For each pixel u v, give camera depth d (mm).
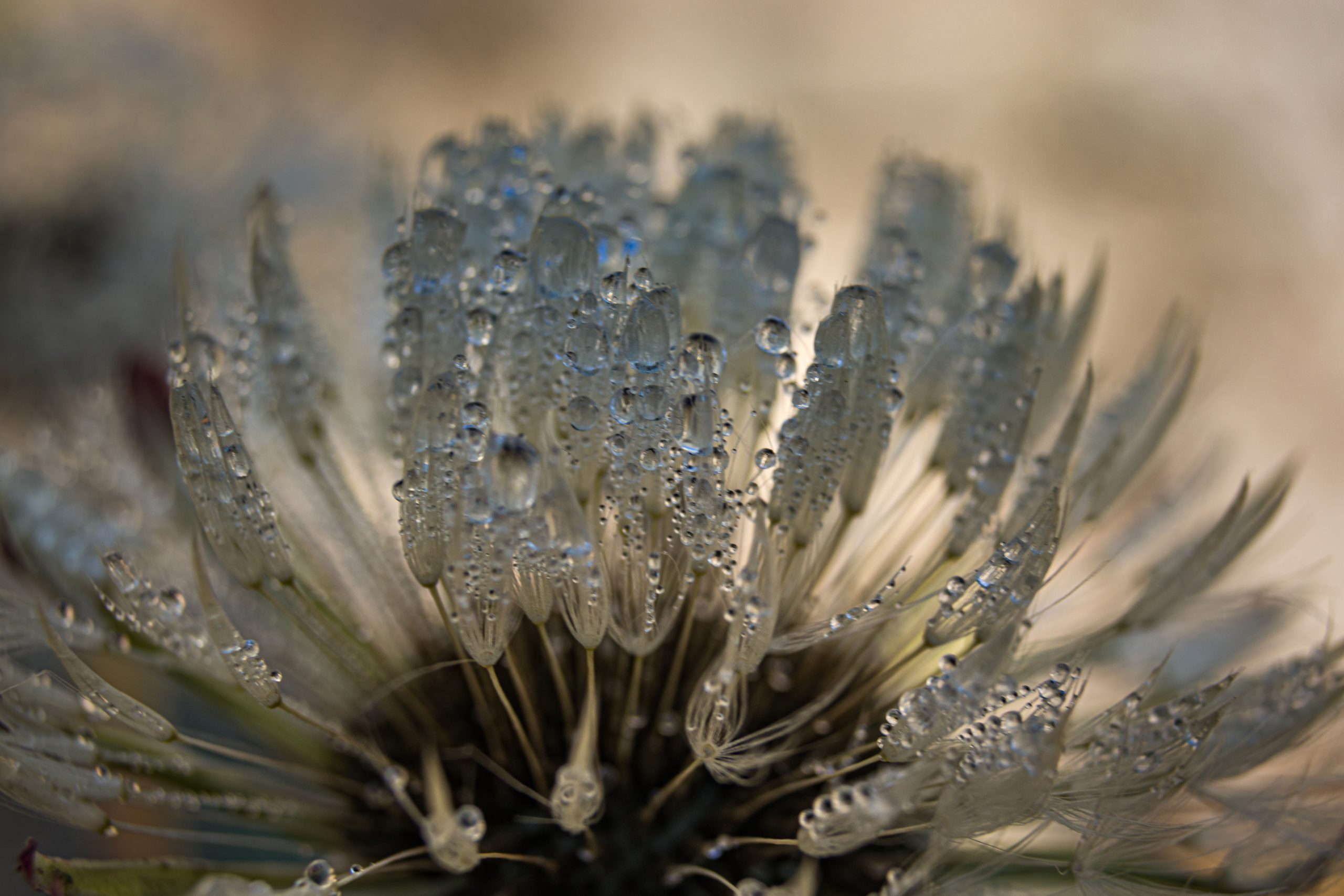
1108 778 66
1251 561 87
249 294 74
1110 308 156
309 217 106
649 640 66
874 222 80
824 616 74
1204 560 72
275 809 74
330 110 122
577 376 65
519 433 67
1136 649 81
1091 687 82
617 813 72
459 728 75
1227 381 150
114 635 74
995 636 64
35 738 69
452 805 73
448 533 65
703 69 179
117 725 72
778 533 66
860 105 175
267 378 73
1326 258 162
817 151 169
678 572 66
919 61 180
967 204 80
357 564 77
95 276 106
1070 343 75
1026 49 178
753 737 66
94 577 76
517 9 179
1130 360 148
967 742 64
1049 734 63
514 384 67
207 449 65
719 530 65
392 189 81
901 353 71
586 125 82
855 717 73
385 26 170
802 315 74
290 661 77
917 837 72
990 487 69
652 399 64
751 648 64
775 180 79
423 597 76
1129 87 176
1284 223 165
